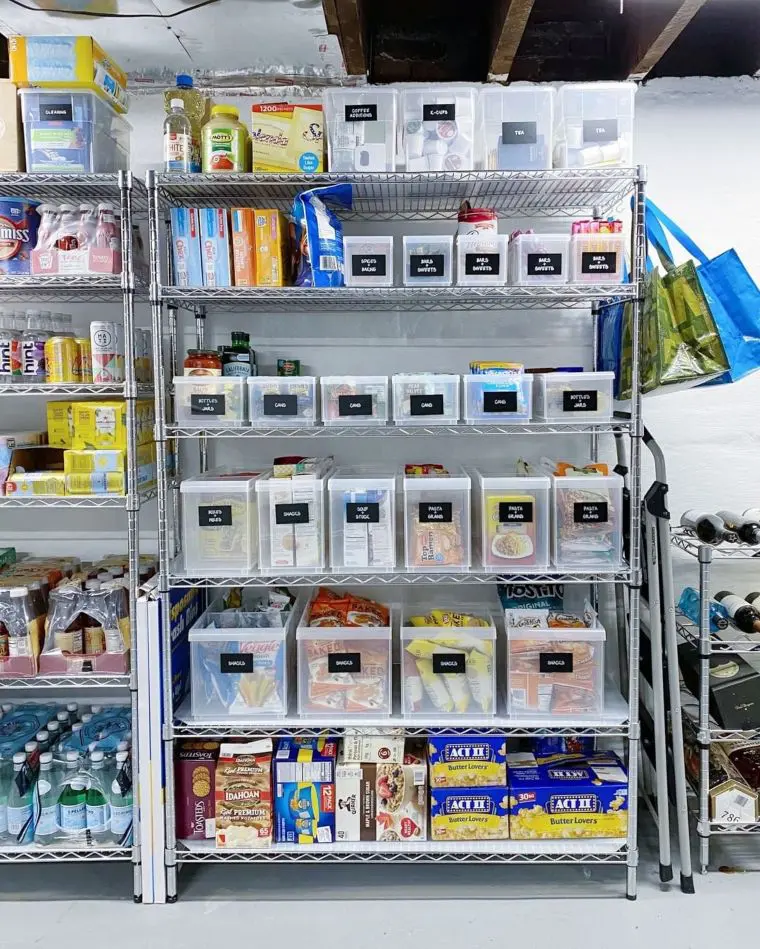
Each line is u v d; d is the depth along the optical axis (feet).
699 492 8.41
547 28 7.86
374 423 6.68
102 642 7.00
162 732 6.73
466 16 7.79
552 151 6.87
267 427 6.63
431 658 6.82
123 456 6.86
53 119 6.57
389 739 6.86
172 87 7.97
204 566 6.77
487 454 8.31
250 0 6.79
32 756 7.07
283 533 6.72
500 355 8.18
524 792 6.82
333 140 6.59
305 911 6.64
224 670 6.82
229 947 6.18
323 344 8.18
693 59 7.92
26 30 7.34
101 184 6.69
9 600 6.86
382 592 8.44
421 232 8.12
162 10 6.91
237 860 6.72
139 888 6.76
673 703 6.89
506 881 7.04
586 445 8.26
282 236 6.81
